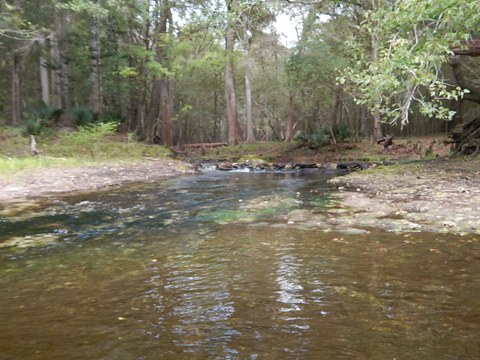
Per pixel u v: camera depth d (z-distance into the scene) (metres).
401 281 2.97
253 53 36.34
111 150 16.11
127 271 3.46
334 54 21.31
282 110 41.00
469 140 12.33
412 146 19.62
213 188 9.65
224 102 46.34
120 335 2.23
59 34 22.03
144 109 24.62
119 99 28.03
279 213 6.04
